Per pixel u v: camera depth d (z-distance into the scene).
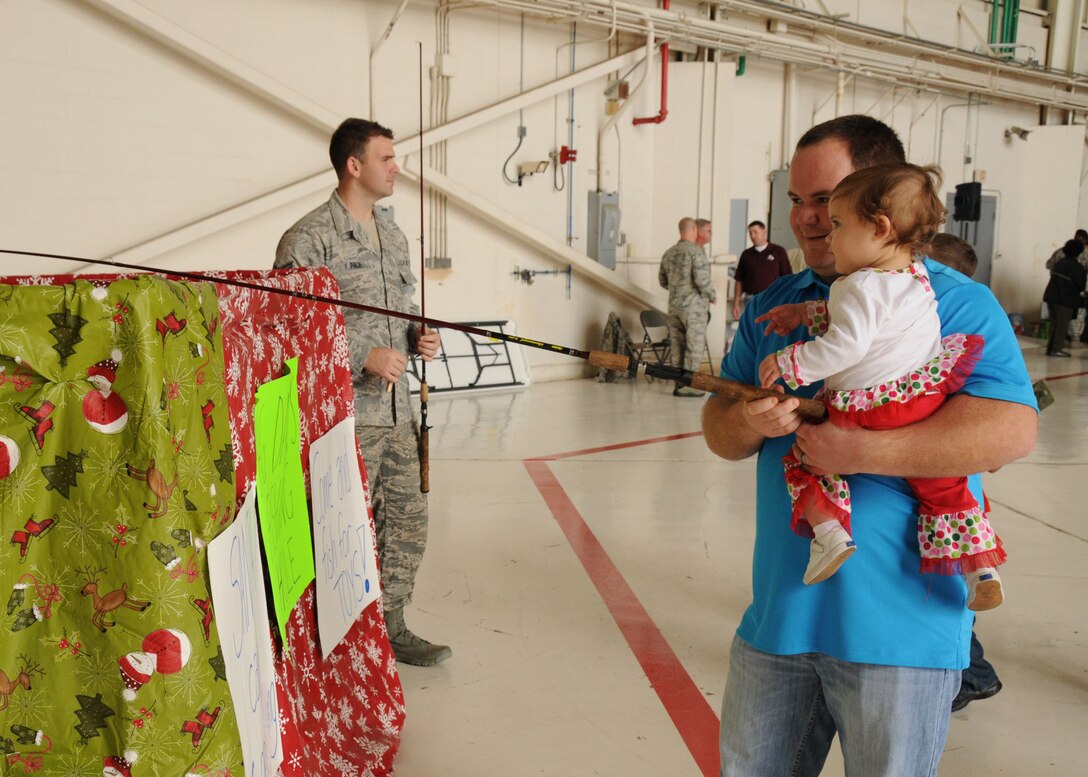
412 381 8.28
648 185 10.30
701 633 3.34
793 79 11.30
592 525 4.55
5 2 6.26
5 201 6.41
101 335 0.90
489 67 8.81
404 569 3.05
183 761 0.95
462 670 3.02
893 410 1.31
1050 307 12.27
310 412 1.82
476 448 6.22
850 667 1.37
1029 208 14.48
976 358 1.32
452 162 8.64
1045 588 3.82
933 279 1.40
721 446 1.62
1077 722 2.77
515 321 9.30
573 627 3.37
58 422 0.90
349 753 2.19
